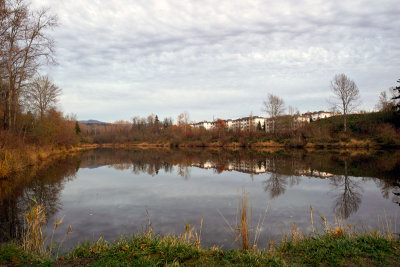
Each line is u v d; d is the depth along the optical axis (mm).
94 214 8547
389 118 38000
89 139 83250
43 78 31891
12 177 16094
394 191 11500
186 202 10070
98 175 17953
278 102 56500
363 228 6676
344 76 40375
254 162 25312
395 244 4695
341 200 10102
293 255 4566
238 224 7289
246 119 116062
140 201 10336
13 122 21641
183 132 81125
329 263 4055
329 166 20000
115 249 4863
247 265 4043
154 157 33969
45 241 6082
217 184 14188
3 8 13852
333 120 52375
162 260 4285
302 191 11977
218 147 59562
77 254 4773
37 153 25500
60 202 10266
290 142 46750
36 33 17188
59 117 38938
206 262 4254
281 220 7648
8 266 4230
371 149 33281
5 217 8312
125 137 94250
